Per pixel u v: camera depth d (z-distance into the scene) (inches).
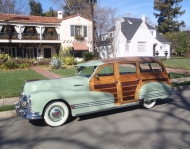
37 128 204.7
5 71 722.8
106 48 1424.7
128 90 237.5
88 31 1231.5
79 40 1210.0
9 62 792.9
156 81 259.0
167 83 269.7
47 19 1214.9
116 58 248.2
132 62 244.1
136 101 243.9
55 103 203.0
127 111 252.1
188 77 520.4
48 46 1235.9
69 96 205.0
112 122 213.6
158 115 231.1
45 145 164.2
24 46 1152.2
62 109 208.2
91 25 1234.6
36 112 193.6
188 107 261.4
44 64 977.5
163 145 156.3
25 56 1178.0
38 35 1142.3
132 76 241.6
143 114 237.1
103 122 214.8
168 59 1170.0
